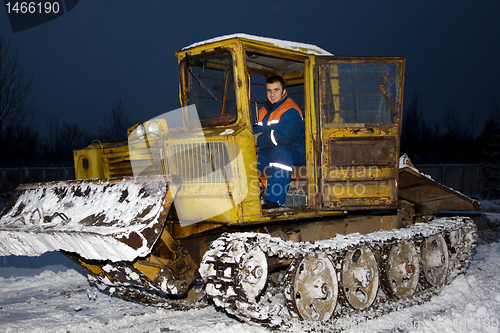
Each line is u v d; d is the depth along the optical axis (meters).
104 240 3.84
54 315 5.43
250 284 4.35
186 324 5.03
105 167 5.80
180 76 5.32
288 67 6.27
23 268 8.81
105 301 6.12
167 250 4.96
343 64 5.23
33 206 5.03
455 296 6.21
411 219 7.49
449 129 35.56
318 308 4.82
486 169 22.45
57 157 28.36
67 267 8.90
